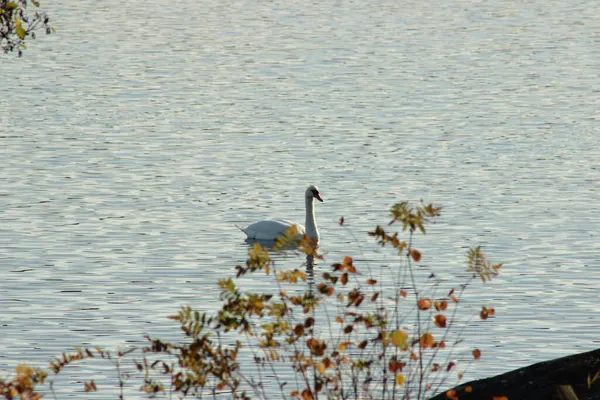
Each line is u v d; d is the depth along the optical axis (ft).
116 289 90.17
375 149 153.89
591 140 160.66
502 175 136.36
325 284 44.62
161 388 46.75
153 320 81.82
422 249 102.89
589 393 45.16
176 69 238.48
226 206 122.31
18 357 73.46
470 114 183.73
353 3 369.91
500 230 109.81
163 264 98.48
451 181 132.98
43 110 185.47
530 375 46.75
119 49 266.57
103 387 67.72
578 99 199.93
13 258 99.60
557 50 268.21
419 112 185.78
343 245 106.32
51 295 88.38
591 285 90.89
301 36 293.23
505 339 76.79
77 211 118.11
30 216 115.55
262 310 44.09
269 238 107.45
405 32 300.81
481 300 86.38
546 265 97.35
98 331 79.15
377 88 213.05
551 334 78.07
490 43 280.31
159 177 135.85
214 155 149.79
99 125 172.24
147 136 163.43
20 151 150.51
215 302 86.63
